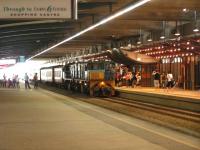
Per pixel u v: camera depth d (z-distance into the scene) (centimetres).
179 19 3422
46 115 2197
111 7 2636
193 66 4259
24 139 1387
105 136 1441
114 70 4409
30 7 1927
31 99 3656
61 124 1797
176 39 3809
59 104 3034
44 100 3512
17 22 3653
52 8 1933
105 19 2556
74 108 2670
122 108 2889
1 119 2005
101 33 4912
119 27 4319
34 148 1216
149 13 3262
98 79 4262
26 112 2378
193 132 1619
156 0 2658
